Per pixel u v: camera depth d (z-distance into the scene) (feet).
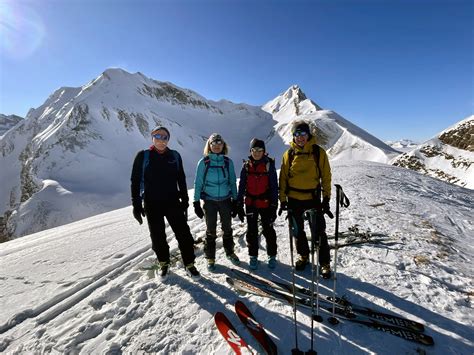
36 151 394.32
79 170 352.28
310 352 9.39
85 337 11.19
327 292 12.96
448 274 14.58
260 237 20.48
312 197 13.79
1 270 18.19
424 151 218.18
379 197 34.91
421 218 26.40
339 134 399.44
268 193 14.56
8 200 366.84
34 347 10.85
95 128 450.30
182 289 13.85
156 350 10.25
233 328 10.85
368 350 9.59
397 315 11.28
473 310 11.55
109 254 20.11
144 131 529.45
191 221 29.04
